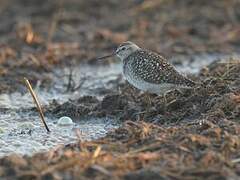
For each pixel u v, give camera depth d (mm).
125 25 24938
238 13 25734
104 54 21750
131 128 12430
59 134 13977
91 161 10664
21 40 22859
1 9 26562
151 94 15383
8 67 19562
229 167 10656
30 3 27188
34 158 11023
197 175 10312
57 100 17094
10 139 13625
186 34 23969
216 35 23828
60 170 10430
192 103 14281
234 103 13523
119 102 15227
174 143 11539
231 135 11805
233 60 16750
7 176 10445
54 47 21891
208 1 26828
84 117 15156
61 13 25547
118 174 10266
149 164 10688
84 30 24375
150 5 26375
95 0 27281
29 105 16547
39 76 19047
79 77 19453
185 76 15812
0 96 17312
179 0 26984
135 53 15227
